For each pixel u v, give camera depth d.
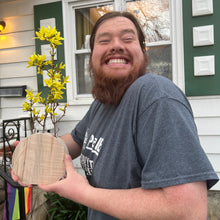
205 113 2.33
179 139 0.53
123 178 0.65
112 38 0.78
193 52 2.32
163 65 2.50
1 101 3.07
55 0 2.72
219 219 2.03
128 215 0.54
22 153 0.74
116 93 0.75
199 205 0.50
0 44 3.01
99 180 0.71
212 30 2.23
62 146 0.73
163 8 2.47
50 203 2.20
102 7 2.69
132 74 0.76
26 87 2.97
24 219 1.21
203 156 0.53
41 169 0.72
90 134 0.86
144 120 0.59
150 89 0.62
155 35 2.51
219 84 2.27
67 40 2.73
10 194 1.82
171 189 0.50
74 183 0.63
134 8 2.55
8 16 2.94
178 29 2.38
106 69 0.78
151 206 0.52
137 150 0.62
